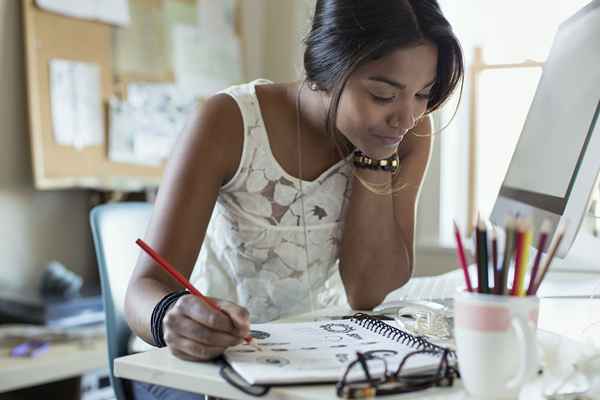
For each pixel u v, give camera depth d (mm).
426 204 2512
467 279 644
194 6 2781
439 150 2479
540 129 1264
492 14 2418
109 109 2467
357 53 941
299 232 1223
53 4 2307
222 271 1269
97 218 1312
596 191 1396
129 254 1362
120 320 1305
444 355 664
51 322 2051
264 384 635
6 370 1783
